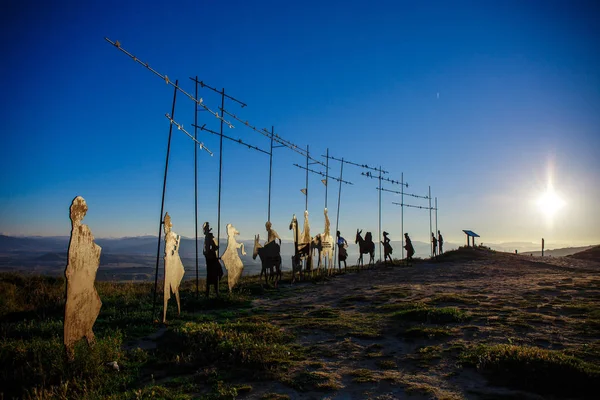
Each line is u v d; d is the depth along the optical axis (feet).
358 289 64.64
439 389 25.12
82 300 30.66
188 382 27.61
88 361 29.12
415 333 35.99
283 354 31.73
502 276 78.02
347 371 28.68
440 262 109.70
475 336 34.83
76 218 30.50
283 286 71.31
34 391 25.35
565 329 36.01
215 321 44.68
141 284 73.77
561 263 106.63
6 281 65.16
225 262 60.08
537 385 24.43
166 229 45.44
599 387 23.41
